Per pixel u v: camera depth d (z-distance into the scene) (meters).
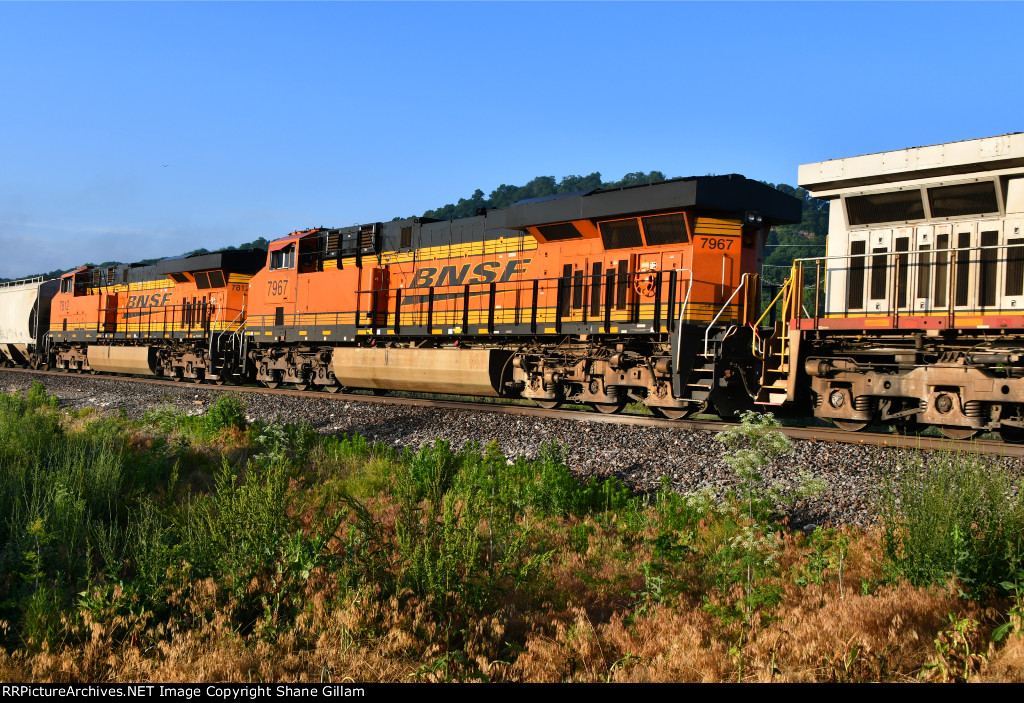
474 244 17.03
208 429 14.03
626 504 8.98
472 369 16.48
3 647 5.80
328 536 7.26
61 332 32.56
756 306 13.40
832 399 11.11
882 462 8.89
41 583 6.97
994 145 9.43
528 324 15.63
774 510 8.20
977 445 8.88
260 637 5.91
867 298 10.93
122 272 30.44
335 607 6.27
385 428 14.12
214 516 8.09
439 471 10.18
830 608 5.88
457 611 6.29
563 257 15.23
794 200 14.20
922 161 10.09
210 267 24.53
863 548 7.05
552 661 5.59
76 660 5.65
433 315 17.69
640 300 13.88
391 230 19.16
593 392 14.85
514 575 6.98
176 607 6.39
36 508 8.31
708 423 11.92
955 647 5.19
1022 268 9.59
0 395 20.22
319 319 20.22
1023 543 6.19
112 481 9.76
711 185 12.87
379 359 18.53
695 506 8.29
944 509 6.38
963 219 10.14
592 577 7.12
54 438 12.84
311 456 12.28
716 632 5.83
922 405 10.26
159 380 25.23
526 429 12.58
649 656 5.61
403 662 5.64
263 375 22.42
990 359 9.55
